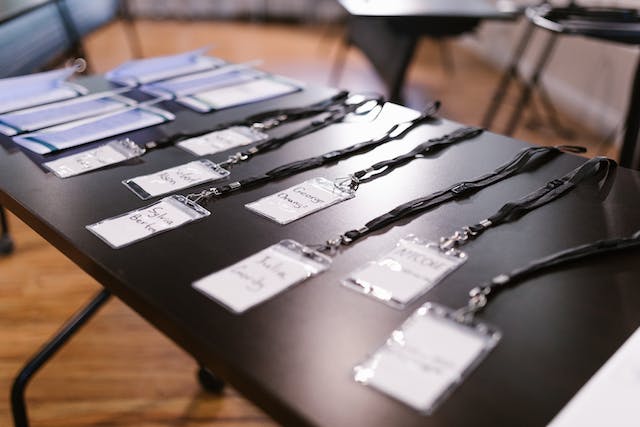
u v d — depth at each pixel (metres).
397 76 2.62
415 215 0.80
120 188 0.87
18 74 1.62
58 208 0.81
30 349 1.52
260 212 0.80
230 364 0.54
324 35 5.00
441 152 1.01
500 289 0.64
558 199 0.85
